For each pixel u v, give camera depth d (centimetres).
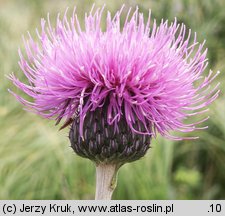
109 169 16
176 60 16
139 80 15
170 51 16
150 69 16
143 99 15
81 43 16
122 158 16
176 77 16
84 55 16
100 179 16
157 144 30
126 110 15
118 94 15
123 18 29
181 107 16
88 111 16
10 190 29
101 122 16
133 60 15
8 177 29
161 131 16
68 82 16
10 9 65
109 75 15
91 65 15
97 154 16
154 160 30
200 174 32
